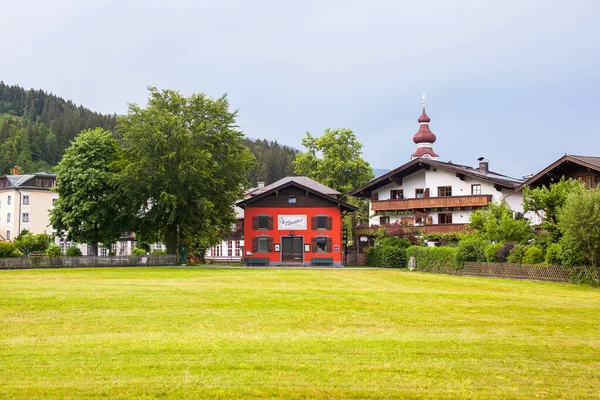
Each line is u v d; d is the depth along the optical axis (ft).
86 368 41.14
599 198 104.42
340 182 268.82
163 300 76.74
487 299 85.35
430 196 208.85
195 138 177.47
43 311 67.31
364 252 200.03
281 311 69.92
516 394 36.73
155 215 175.63
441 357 46.19
